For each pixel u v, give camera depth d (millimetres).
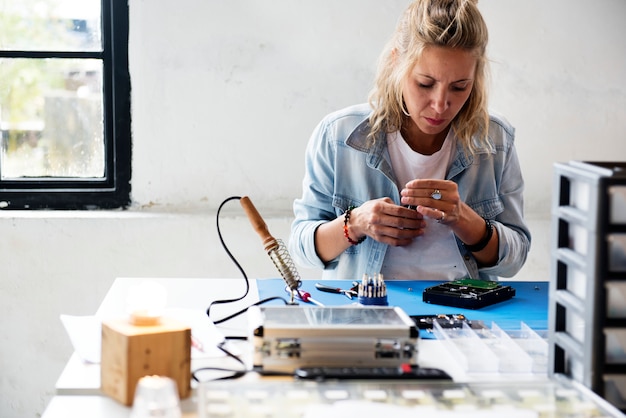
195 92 3248
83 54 3252
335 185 2305
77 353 1541
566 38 3342
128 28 3211
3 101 3283
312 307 1572
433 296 1935
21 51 3244
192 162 3287
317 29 3246
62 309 3186
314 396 1240
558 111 3385
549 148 3408
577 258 1332
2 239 3139
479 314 1851
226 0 3201
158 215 3223
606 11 3336
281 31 3238
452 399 1247
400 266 2244
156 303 1352
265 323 1435
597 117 3398
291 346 1410
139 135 3264
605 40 3354
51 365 3211
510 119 3381
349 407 1190
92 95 3297
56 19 3244
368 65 3279
